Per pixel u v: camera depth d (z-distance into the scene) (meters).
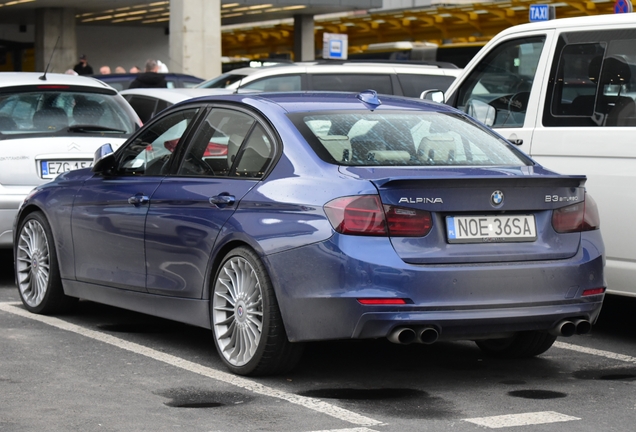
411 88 16.11
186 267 7.26
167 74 22.52
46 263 9.02
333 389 6.56
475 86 9.49
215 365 7.20
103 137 11.05
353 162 6.64
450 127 7.32
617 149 8.03
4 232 10.48
